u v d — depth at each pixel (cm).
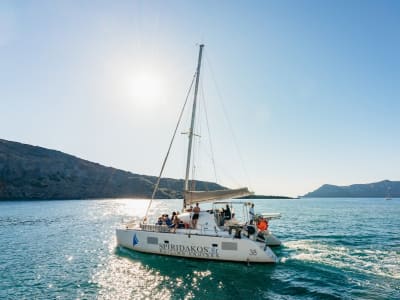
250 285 1436
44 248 2441
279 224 4078
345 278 1502
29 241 2797
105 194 15462
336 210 8162
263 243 1817
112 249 2323
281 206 11156
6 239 2941
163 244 1914
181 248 1862
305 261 1803
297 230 3347
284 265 1730
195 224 1912
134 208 8788
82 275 1636
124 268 1731
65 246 2517
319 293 1316
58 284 1496
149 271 1666
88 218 5281
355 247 2222
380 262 1783
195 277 1557
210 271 1645
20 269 1780
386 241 2508
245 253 1747
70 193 14262
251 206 2059
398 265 1716
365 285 1402
